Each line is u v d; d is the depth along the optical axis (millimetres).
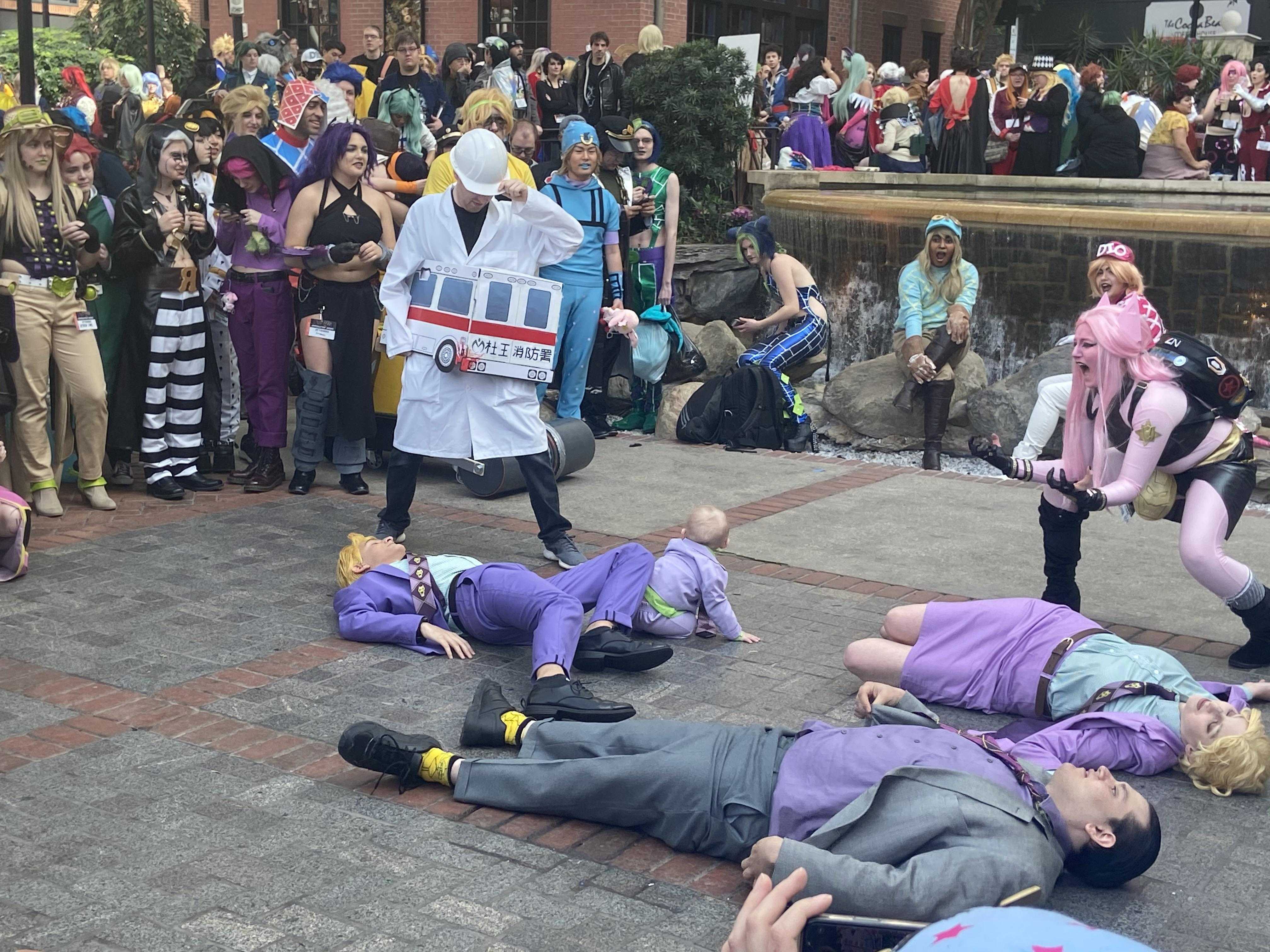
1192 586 6250
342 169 7254
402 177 8734
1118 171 13805
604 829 3811
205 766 4145
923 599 5988
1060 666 4484
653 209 9727
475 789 3895
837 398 9828
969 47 25219
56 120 7988
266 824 3771
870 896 3021
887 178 13594
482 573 5129
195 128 8055
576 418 8664
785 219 12633
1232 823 3924
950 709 4719
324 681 4863
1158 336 5047
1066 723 4211
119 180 7648
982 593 6074
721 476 8391
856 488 8141
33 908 3285
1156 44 20594
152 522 6984
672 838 3672
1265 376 9672
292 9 22016
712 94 13625
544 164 9469
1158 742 4160
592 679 4938
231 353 7961
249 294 7488
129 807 3852
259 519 7113
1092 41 26766
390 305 6219
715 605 5305
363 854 3611
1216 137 15609
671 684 4902
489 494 7676
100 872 3475
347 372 7527
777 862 3104
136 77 15430
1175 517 5242
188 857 3564
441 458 6258
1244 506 5160
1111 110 13766
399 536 6562
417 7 20797
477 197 6047
